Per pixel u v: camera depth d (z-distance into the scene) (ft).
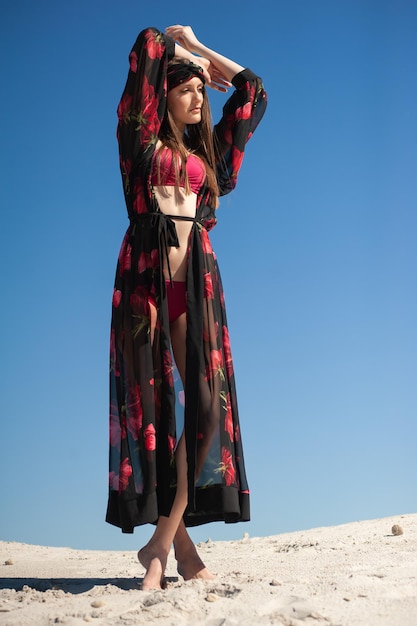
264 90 12.76
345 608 8.63
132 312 11.05
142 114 11.32
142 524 10.51
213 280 11.39
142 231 11.20
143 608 8.84
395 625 8.00
